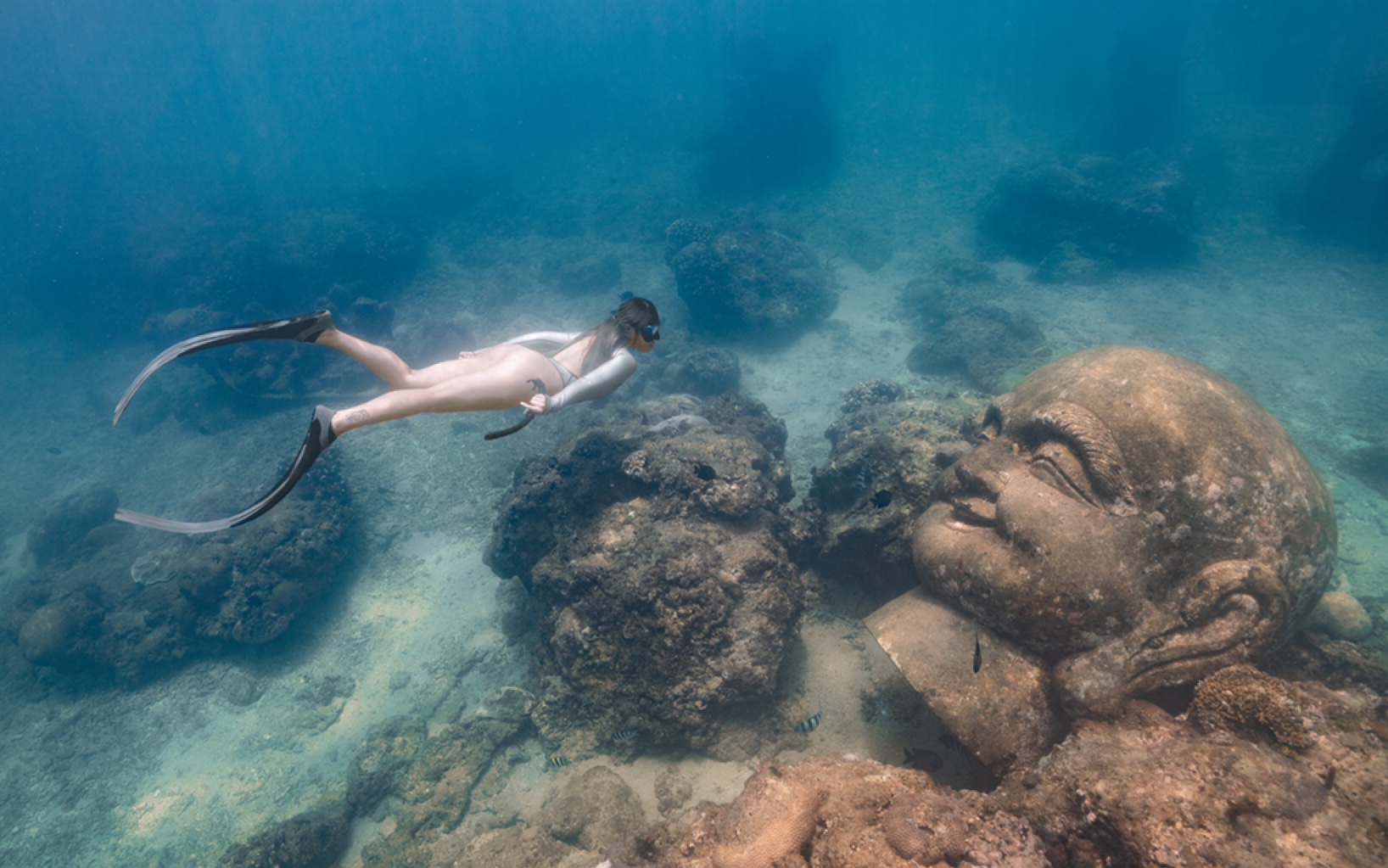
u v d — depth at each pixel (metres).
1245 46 60.50
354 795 10.95
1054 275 26.89
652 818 9.02
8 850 11.89
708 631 9.84
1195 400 7.04
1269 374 18.91
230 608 14.74
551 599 11.55
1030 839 4.13
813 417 19.92
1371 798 4.38
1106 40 69.50
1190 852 4.29
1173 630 6.52
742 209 34.28
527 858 8.64
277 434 23.41
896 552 10.45
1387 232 25.23
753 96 44.94
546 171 56.84
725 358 21.86
